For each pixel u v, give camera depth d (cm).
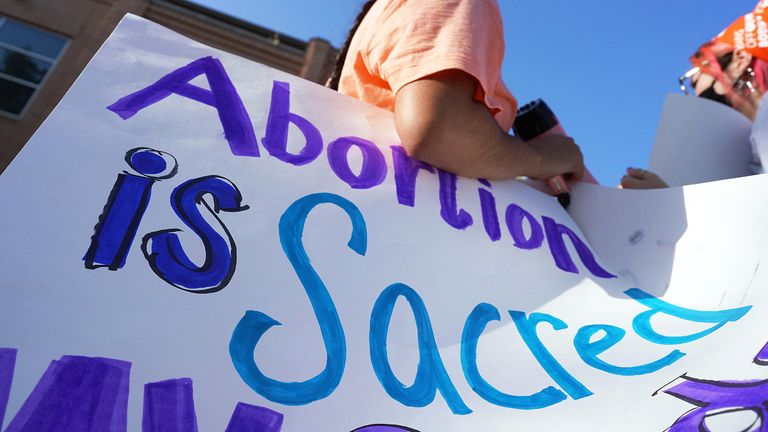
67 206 48
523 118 103
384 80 86
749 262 67
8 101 977
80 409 38
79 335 41
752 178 73
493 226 75
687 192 80
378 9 88
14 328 39
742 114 151
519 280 69
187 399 41
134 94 61
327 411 45
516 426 47
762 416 36
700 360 51
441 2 78
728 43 159
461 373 53
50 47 1033
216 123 65
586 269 77
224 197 57
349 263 58
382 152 75
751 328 53
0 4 1017
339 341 51
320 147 70
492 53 82
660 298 71
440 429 46
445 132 72
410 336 55
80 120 55
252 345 47
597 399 50
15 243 44
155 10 1166
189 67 69
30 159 49
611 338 61
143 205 52
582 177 102
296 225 59
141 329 43
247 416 42
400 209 68
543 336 60
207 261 51
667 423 42
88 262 46
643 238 82
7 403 36
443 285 62
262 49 1227
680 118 139
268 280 52
